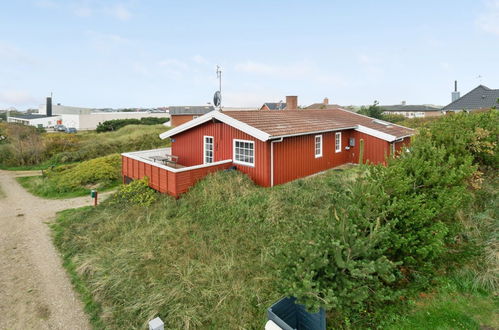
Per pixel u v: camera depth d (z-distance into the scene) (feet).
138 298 21.90
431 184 21.07
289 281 15.96
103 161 67.87
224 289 21.36
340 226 16.94
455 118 29.07
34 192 58.34
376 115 104.01
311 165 47.01
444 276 20.16
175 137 52.34
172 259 25.66
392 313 17.62
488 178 27.50
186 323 18.83
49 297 23.93
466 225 23.32
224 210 32.24
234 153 42.68
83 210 43.96
